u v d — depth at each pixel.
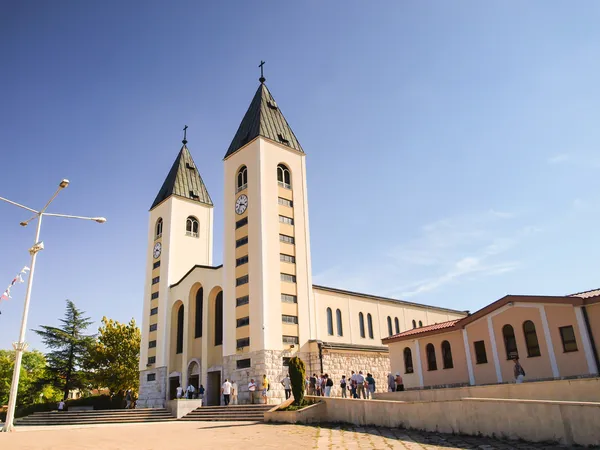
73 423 34.72
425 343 32.41
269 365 36.91
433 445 13.77
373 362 44.38
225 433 19.94
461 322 29.36
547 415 13.06
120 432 21.88
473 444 13.63
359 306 52.41
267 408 30.36
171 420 33.88
